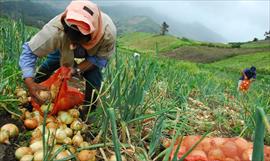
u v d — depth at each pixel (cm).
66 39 109
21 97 120
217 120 154
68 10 99
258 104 152
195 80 235
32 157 89
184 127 130
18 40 150
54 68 133
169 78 183
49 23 109
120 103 111
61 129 99
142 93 112
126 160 98
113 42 115
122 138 108
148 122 128
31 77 112
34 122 106
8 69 123
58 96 110
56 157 89
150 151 103
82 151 93
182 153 102
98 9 105
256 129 53
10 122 110
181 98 156
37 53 111
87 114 119
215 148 102
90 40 105
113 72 130
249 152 99
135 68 117
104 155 96
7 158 94
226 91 306
